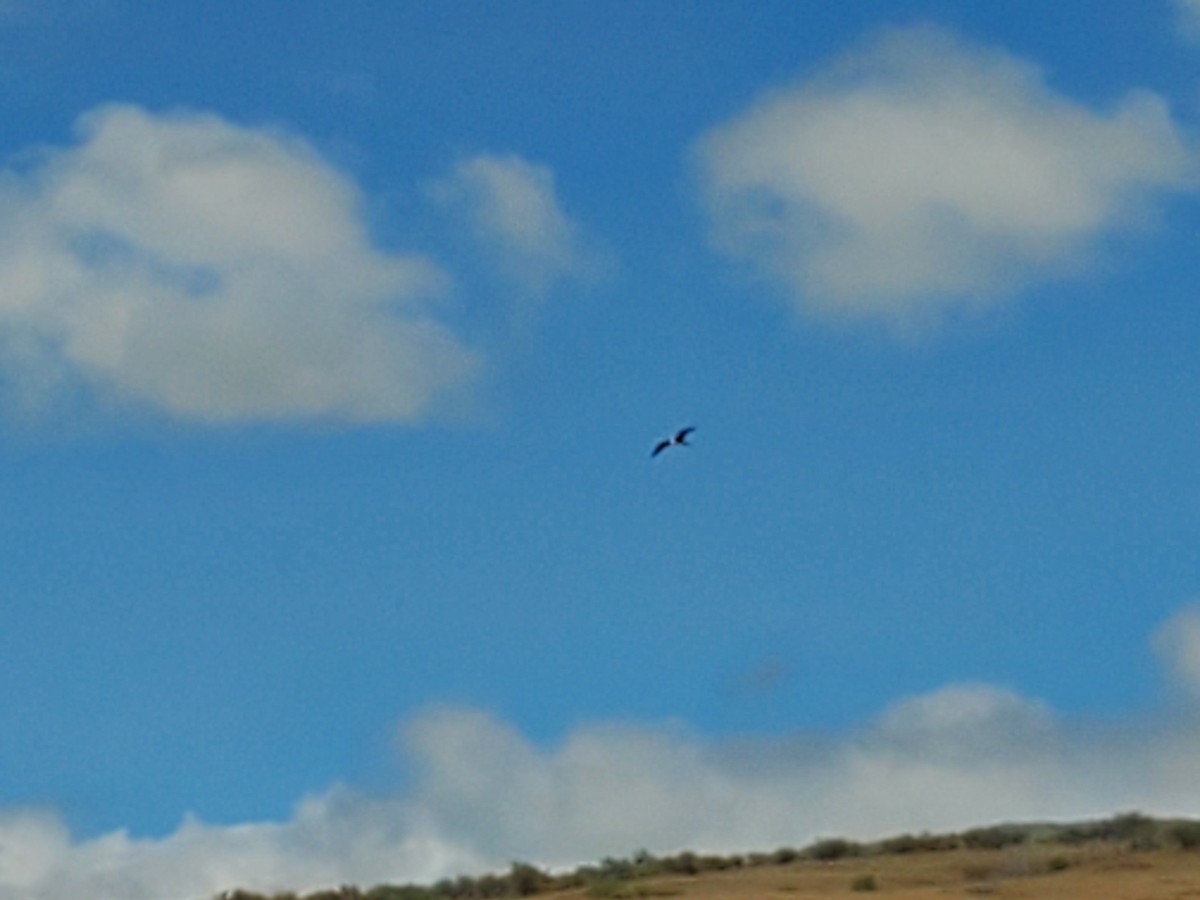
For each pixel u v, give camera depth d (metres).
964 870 71.12
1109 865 69.31
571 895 70.69
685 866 77.31
